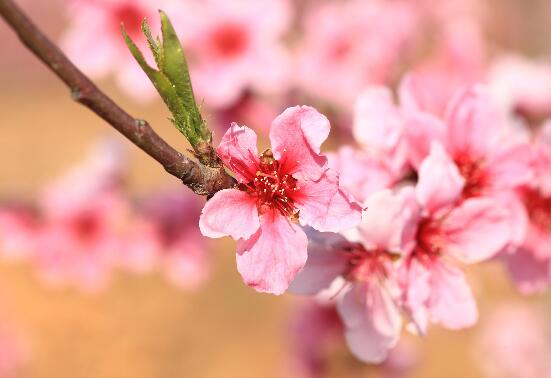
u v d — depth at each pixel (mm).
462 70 773
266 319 1595
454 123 412
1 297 1469
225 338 1579
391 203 392
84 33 589
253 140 363
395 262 398
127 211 751
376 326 399
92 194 736
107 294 1624
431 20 913
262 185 366
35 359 1502
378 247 396
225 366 1528
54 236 736
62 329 1568
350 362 743
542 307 1050
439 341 1438
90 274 745
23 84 2467
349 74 715
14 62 2461
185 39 588
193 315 1606
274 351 1528
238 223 359
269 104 639
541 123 613
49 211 736
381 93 413
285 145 366
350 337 400
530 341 1171
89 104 328
